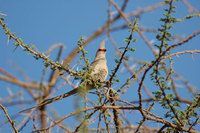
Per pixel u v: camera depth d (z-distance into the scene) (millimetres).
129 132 8352
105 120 7770
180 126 7777
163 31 6969
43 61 7879
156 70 7375
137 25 7539
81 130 7250
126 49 7680
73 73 8000
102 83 8547
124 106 7590
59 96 8750
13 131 7570
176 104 7758
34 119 8062
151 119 7664
